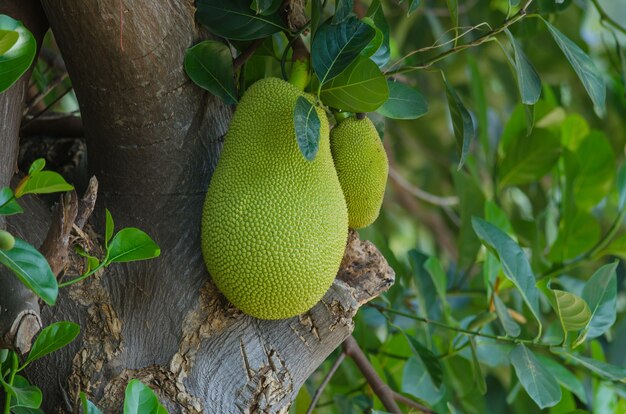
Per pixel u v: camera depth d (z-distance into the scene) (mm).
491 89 5023
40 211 2609
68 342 2420
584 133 3771
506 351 3438
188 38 2559
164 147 2588
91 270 2414
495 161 3678
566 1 3316
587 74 2666
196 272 2576
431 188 5242
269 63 2977
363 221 2654
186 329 2551
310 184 2469
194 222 2604
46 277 2252
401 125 5059
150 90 2525
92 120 2566
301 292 2455
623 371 2895
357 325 3350
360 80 2551
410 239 5766
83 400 2396
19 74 2297
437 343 3508
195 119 2605
